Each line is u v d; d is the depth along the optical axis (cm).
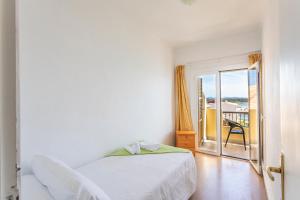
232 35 351
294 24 56
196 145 409
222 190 243
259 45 323
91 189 111
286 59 68
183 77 408
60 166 129
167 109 389
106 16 236
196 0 232
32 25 159
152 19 285
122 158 222
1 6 37
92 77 216
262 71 295
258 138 294
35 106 161
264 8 239
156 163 207
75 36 196
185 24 301
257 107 299
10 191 38
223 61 369
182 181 204
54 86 176
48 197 110
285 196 72
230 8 251
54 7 176
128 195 140
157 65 355
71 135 192
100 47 227
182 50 415
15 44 39
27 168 153
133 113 287
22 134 152
